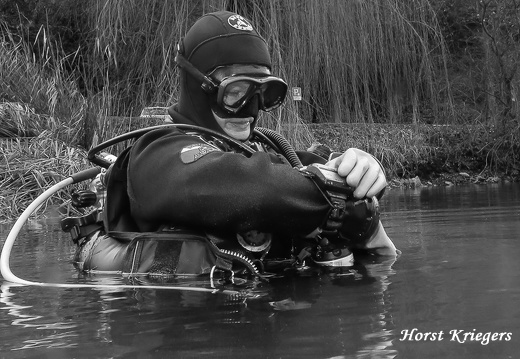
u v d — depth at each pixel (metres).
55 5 8.64
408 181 7.82
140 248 1.98
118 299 1.57
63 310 1.47
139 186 1.98
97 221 2.30
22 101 6.80
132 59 7.31
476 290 1.48
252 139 2.32
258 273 1.83
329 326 1.21
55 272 2.11
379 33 7.91
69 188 5.25
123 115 7.10
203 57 2.18
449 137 8.78
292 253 2.08
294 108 6.84
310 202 1.87
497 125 8.97
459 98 9.60
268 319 1.29
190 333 1.20
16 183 5.19
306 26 7.25
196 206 1.82
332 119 7.87
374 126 8.05
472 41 10.14
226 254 1.86
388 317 1.26
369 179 1.94
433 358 1.00
